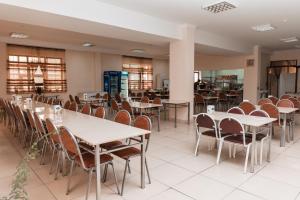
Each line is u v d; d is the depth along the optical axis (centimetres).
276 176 290
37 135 348
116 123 305
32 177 288
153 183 273
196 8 485
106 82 1052
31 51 835
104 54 1077
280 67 1118
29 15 396
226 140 321
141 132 252
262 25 622
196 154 367
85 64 1008
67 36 747
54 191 254
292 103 496
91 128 272
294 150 392
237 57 1049
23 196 130
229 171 307
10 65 791
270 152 363
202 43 709
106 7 454
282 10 500
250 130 350
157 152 385
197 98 799
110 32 530
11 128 530
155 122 649
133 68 1197
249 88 1008
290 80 1087
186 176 292
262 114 368
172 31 601
